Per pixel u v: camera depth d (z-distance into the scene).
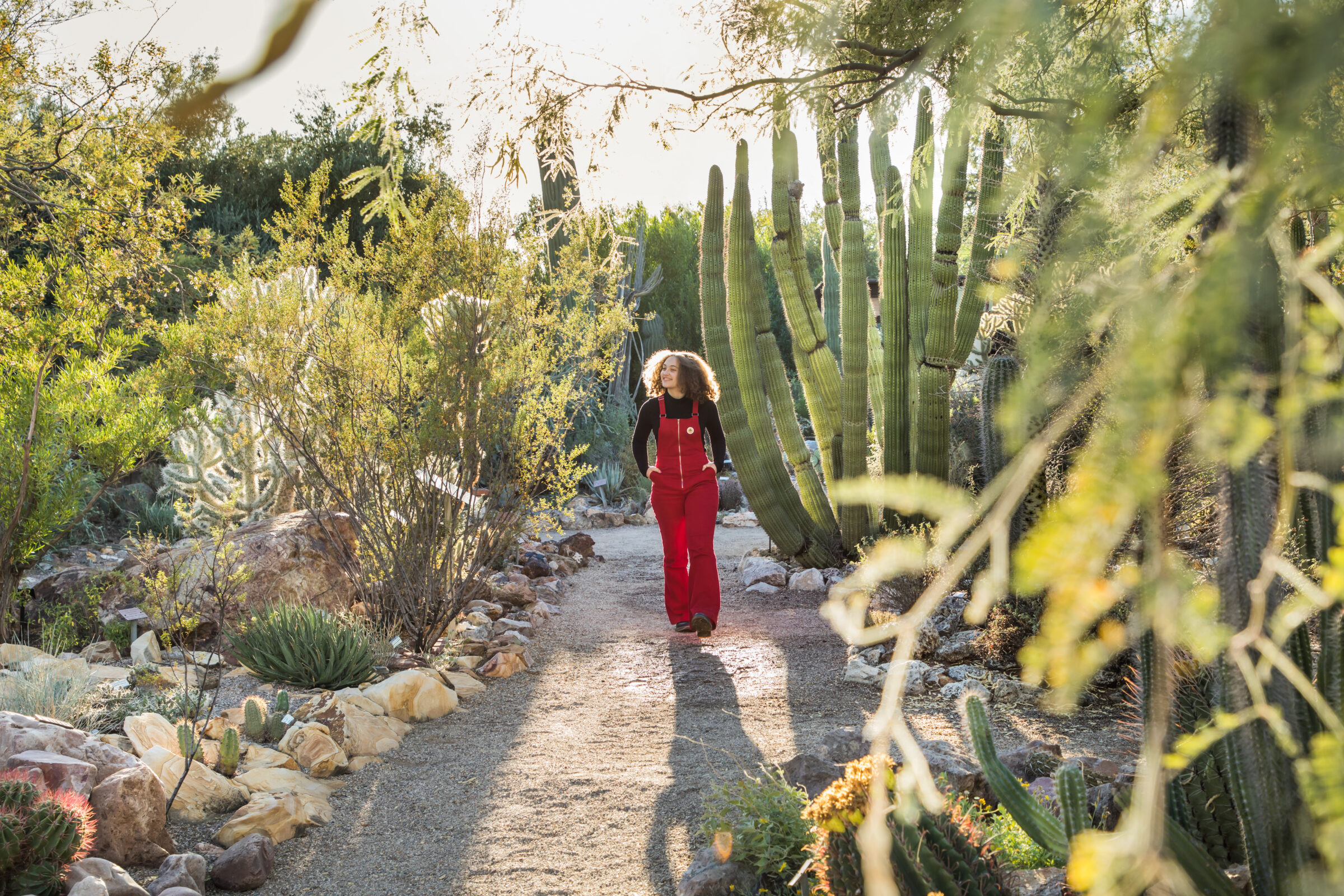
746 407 8.59
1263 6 0.40
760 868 2.88
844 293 8.23
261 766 3.97
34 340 5.85
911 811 0.50
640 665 6.15
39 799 2.75
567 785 4.00
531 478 6.20
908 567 0.45
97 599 6.15
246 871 3.11
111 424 6.08
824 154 8.14
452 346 5.77
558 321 6.58
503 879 3.16
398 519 5.97
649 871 3.20
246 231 6.15
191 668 5.45
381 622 6.13
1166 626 0.45
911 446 8.12
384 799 3.90
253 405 5.91
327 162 5.94
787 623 7.23
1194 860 1.75
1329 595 0.48
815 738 4.57
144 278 6.55
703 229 8.45
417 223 5.87
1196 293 0.40
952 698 5.12
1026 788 2.10
